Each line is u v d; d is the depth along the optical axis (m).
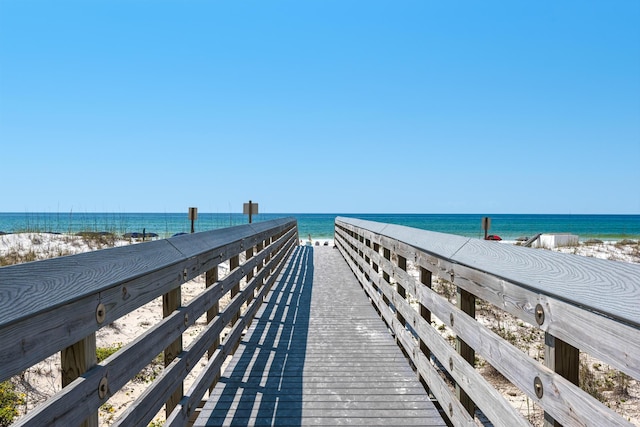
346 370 4.31
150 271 2.25
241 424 3.23
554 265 1.68
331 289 8.57
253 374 4.21
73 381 1.58
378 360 4.60
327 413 3.41
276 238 10.12
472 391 2.48
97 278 1.74
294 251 16.25
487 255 2.32
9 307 1.23
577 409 1.48
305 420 3.30
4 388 4.58
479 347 2.41
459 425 2.72
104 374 1.76
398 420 3.30
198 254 3.19
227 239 4.30
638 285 1.21
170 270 2.65
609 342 1.35
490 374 5.68
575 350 1.69
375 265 7.23
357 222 9.48
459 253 2.73
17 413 4.25
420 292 3.77
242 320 4.88
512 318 7.88
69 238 15.35
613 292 1.31
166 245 2.68
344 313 6.62
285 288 8.64
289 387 3.90
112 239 16.12
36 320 1.37
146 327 7.31
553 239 24.31
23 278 1.33
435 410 3.46
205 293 3.39
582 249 19.42
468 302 2.76
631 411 4.59
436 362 4.90
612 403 4.80
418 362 3.88
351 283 9.26
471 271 2.60
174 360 2.68
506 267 2.05
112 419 4.75
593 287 1.41
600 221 108.50
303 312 6.68
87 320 1.68
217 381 3.99
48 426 1.38
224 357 4.00
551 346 1.73
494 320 7.73
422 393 3.78
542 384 1.72
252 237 5.77
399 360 4.60
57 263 1.53
